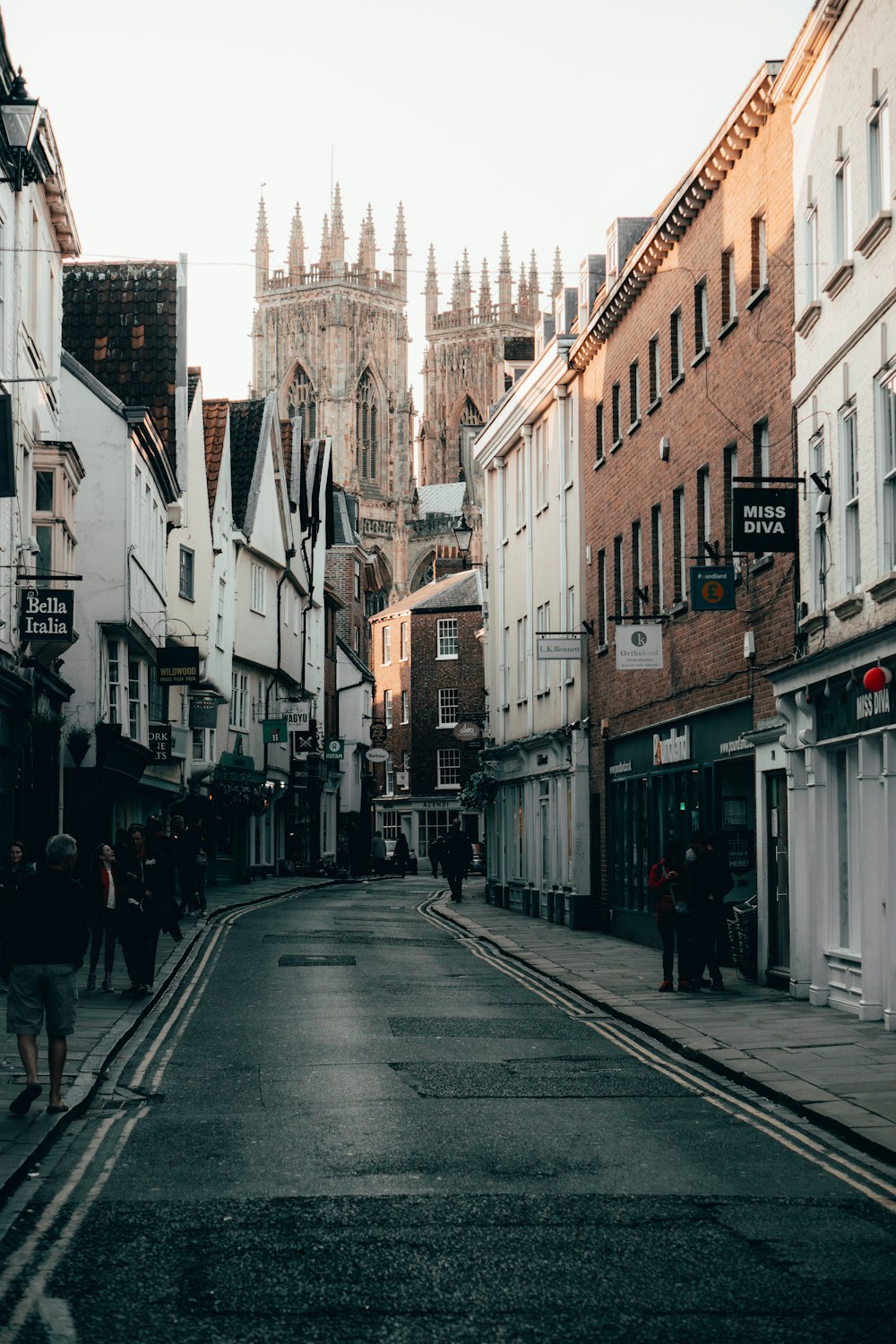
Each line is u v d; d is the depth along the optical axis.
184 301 39.75
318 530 65.69
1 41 18.84
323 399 136.25
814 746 18.91
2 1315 7.00
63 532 25.72
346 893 48.50
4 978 19.38
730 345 23.33
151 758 35.44
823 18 18.30
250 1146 10.76
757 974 21.22
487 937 30.33
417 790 79.62
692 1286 7.51
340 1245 8.20
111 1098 12.66
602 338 32.47
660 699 27.58
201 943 27.05
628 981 21.47
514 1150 10.63
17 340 22.98
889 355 16.45
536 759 38.81
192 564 42.53
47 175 24.08
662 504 27.47
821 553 19.23
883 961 16.52
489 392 148.00
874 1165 10.18
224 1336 6.75
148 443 33.62
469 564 83.81
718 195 24.14
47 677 24.83
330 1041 15.77
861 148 17.44
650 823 28.39
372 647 86.19
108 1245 8.20
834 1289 7.46
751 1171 9.99
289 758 60.03
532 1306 7.18
